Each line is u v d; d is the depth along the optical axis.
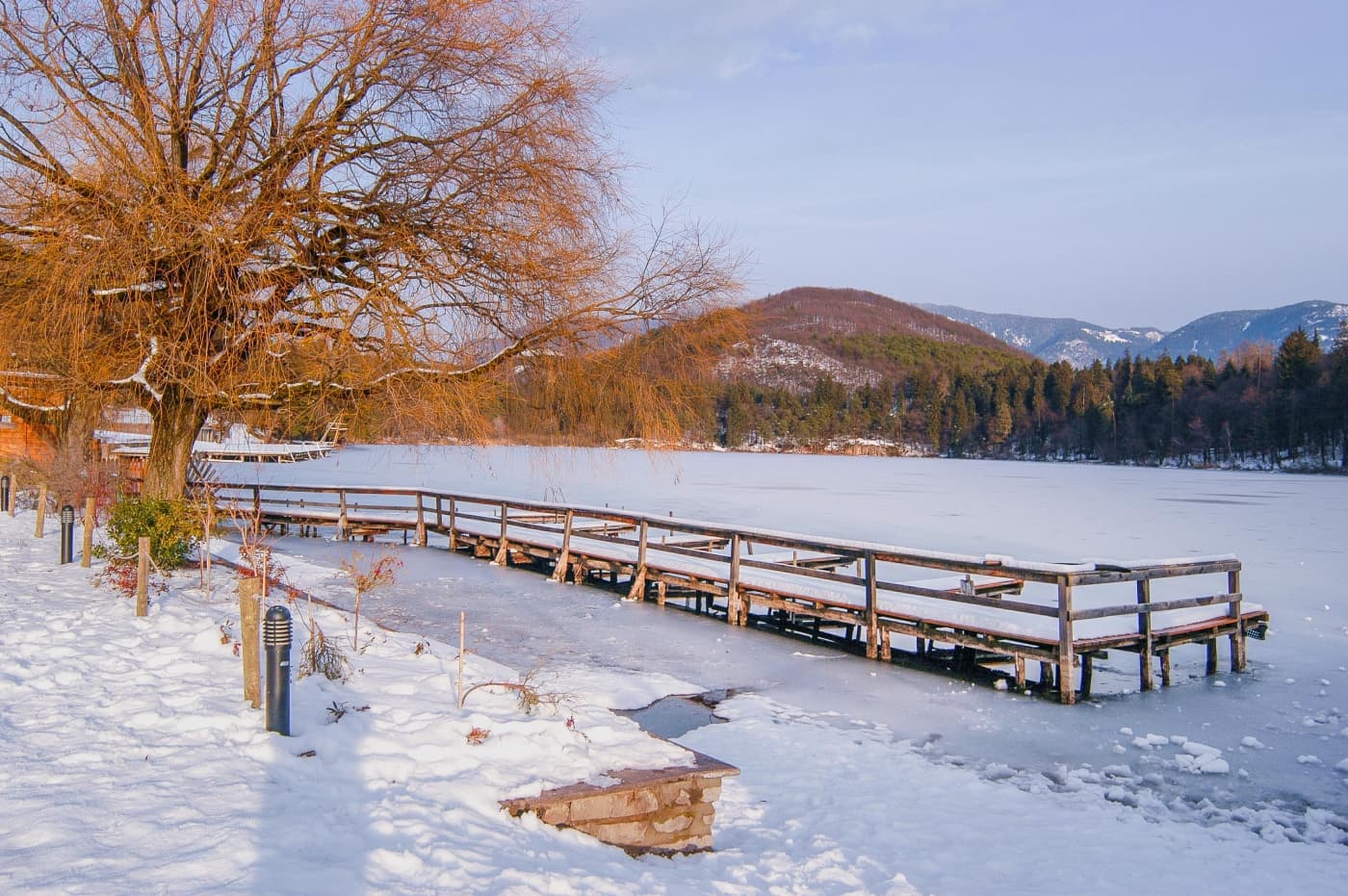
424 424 11.59
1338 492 51.94
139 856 3.46
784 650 10.51
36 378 11.52
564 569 14.74
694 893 4.07
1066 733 7.95
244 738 4.88
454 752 4.86
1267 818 6.27
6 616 8.06
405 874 3.51
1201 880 5.18
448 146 10.77
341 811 4.05
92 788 4.12
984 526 29.34
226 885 3.26
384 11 10.34
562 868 3.93
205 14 9.88
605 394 12.60
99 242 9.36
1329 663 11.05
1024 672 9.45
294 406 11.30
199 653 6.85
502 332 11.47
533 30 11.34
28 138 9.89
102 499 16.89
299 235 10.32
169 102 10.02
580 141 11.55
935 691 9.06
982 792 6.47
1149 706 8.98
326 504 20.36
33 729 4.96
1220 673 10.54
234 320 10.09
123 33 9.95
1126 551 22.81
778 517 30.80
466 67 10.83
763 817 5.80
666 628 11.38
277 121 10.40
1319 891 5.06
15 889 3.12
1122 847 5.62
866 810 6.01
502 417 12.83
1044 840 5.67
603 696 8.28
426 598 12.83
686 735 7.41
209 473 19.23
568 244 11.46
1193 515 35.06
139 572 8.16
